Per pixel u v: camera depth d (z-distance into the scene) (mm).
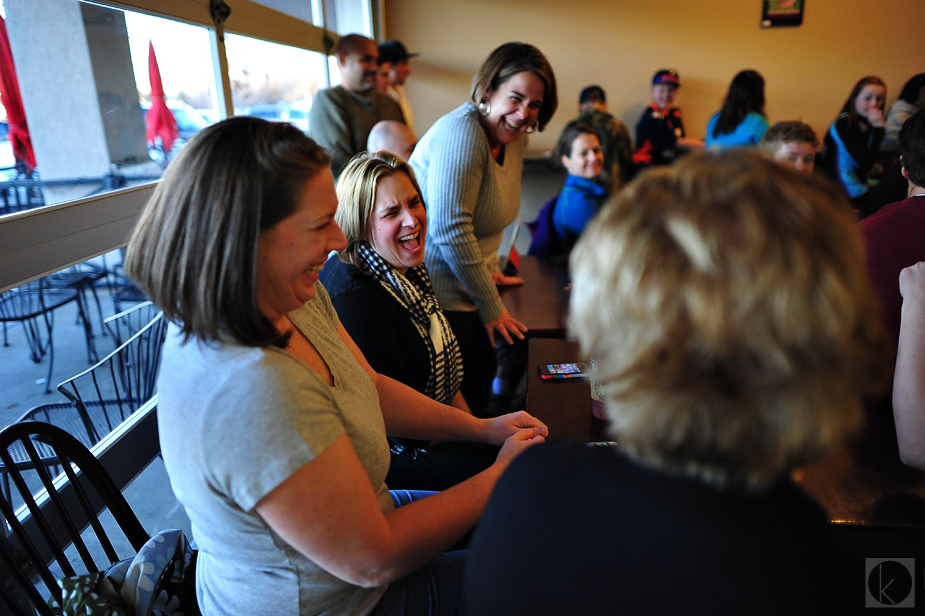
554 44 4871
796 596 420
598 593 455
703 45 4816
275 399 651
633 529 452
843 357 403
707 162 455
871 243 1078
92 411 1585
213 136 656
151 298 678
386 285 1407
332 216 746
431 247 1874
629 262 431
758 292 387
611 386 457
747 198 415
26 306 1973
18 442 1430
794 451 408
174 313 673
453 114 1821
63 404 1541
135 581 850
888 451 986
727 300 394
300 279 742
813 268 392
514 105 1752
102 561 1617
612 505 464
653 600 440
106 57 1506
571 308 500
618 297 438
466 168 1734
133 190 1489
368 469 863
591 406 1200
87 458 990
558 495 488
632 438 447
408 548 757
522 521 493
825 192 435
